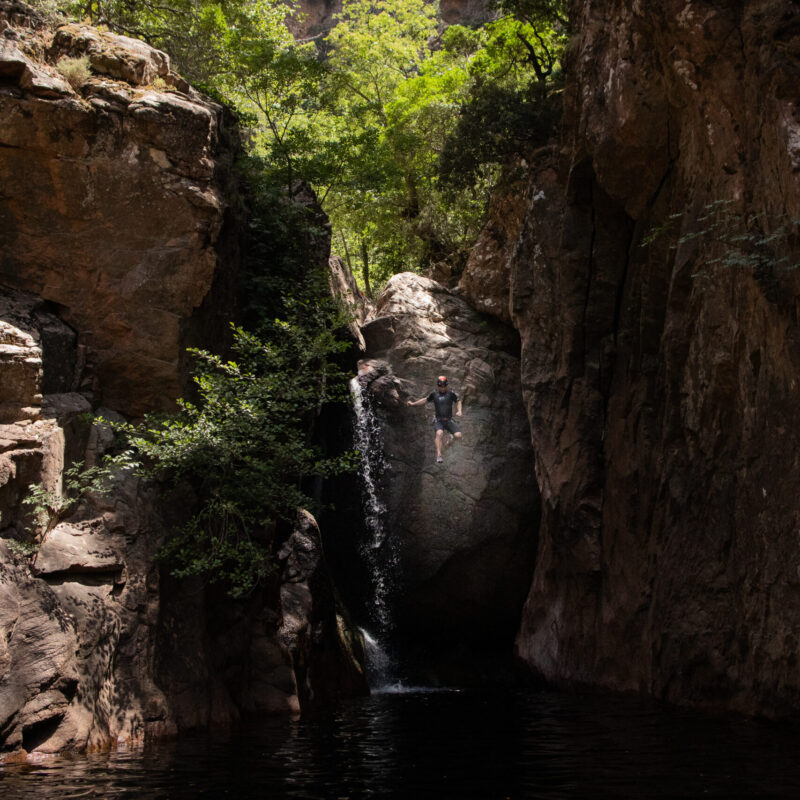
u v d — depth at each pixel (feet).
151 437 35.04
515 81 78.02
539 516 63.41
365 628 63.00
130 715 27.86
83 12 53.57
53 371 33.14
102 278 35.17
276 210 49.11
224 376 36.91
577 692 48.32
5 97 33.30
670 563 40.11
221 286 40.78
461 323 68.95
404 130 88.43
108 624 28.43
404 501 63.26
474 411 64.80
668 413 41.39
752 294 31.78
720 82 33.76
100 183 35.09
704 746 25.98
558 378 53.16
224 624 36.35
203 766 23.21
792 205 28.25
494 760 24.07
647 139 41.75
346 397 41.32
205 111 37.32
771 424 30.94
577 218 51.49
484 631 63.62
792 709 29.84
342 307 48.37
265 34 64.08
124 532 30.86
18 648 25.25
